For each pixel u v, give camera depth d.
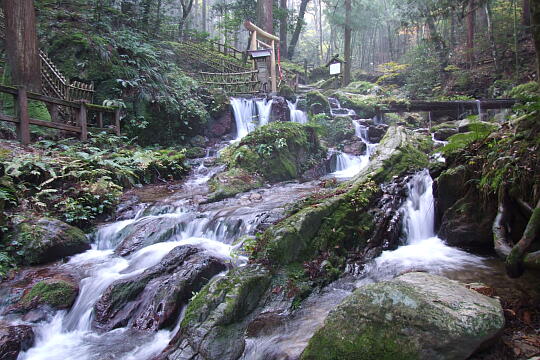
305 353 2.77
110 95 10.96
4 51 11.38
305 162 10.06
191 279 4.22
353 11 26.56
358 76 27.16
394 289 2.72
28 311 4.21
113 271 5.04
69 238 5.75
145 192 8.25
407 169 6.56
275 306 3.85
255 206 6.70
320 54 40.16
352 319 2.70
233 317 3.53
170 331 3.83
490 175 4.57
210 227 5.92
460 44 21.44
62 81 9.89
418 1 17.69
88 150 8.66
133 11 17.36
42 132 9.03
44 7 13.30
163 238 5.82
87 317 4.18
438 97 17.30
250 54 14.63
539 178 3.97
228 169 9.09
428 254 4.83
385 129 12.35
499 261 4.41
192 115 11.92
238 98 13.95
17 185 6.50
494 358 2.53
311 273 4.34
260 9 19.41
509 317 3.07
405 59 25.34
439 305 2.51
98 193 7.15
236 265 4.65
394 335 2.48
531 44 16.42
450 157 5.60
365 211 5.44
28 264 5.29
